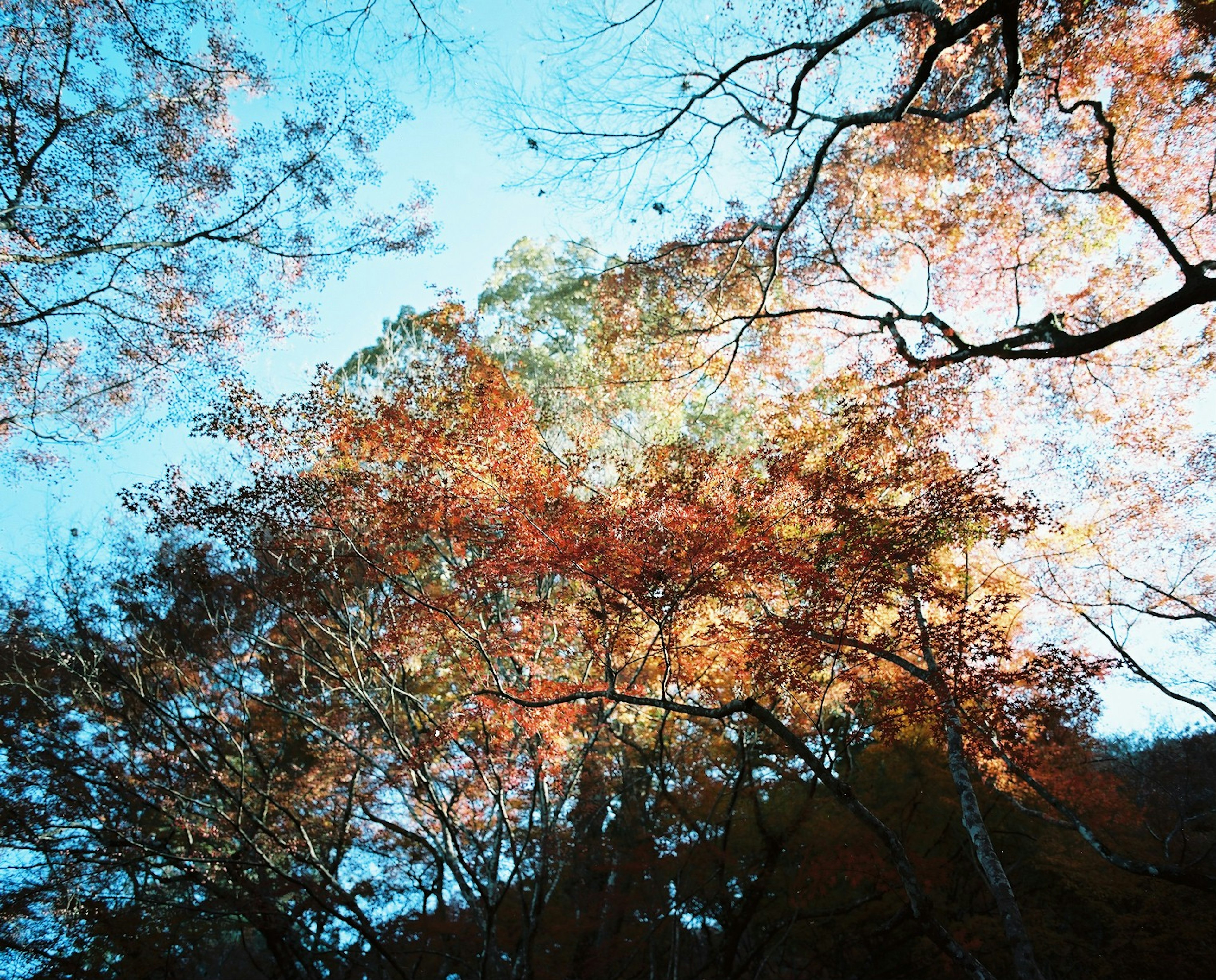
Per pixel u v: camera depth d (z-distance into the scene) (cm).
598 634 1096
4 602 1466
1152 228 1151
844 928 1555
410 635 1206
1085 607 1501
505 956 1270
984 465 1126
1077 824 1122
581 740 1451
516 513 1076
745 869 1455
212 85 1324
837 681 1251
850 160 1658
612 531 1041
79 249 1261
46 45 1173
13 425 1389
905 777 1642
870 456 1185
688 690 1257
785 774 1529
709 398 1739
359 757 1434
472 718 1191
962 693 1032
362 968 1393
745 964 1298
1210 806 1856
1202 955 1453
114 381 1443
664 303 1652
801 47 1091
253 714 1578
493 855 1317
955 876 1712
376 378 1808
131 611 1454
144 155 1317
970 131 1576
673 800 1363
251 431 1105
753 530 1053
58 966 1252
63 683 1416
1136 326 1091
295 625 1507
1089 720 1531
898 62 1472
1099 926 1769
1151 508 1557
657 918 1338
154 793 1391
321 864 1234
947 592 1100
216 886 1234
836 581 1060
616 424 1716
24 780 1324
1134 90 1423
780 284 1738
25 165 1176
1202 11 1245
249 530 1129
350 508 1159
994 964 1673
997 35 1321
